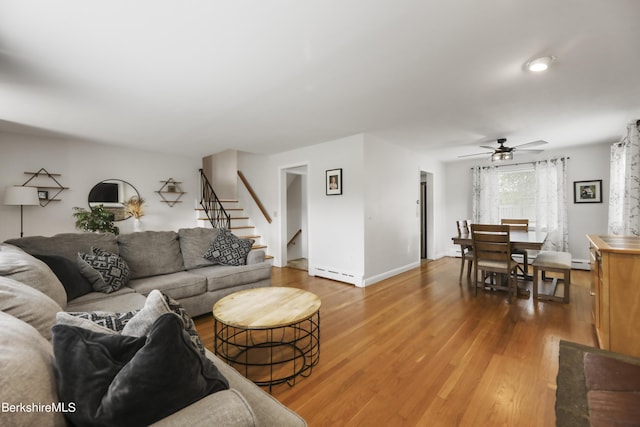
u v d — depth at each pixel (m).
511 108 3.09
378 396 1.75
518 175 5.75
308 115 3.32
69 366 0.79
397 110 3.15
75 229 4.55
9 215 4.06
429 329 2.69
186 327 1.12
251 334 2.60
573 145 4.93
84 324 1.02
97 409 0.73
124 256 2.88
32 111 3.13
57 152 4.41
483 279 3.94
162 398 0.75
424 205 6.52
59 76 2.32
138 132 4.02
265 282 3.48
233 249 3.49
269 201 5.80
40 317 1.18
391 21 1.67
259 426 0.95
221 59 2.09
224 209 5.91
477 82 2.47
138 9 1.55
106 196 4.86
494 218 5.95
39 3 1.49
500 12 1.59
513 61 2.12
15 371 0.65
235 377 1.22
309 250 4.96
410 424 1.53
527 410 1.61
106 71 2.25
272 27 1.72
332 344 2.42
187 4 1.52
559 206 5.18
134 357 0.78
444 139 4.51
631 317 2.01
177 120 3.47
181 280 2.81
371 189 4.35
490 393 1.76
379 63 2.15
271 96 2.75
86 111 3.14
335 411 1.63
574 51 1.98
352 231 4.32
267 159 5.82
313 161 4.88
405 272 5.09
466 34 1.80
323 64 2.16
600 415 0.95
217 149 5.19
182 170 5.78
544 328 2.67
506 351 2.26
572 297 3.56
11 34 1.76
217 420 0.76
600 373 1.20
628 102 2.92
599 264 2.34
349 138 4.33
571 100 2.87
